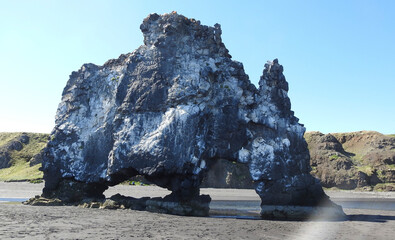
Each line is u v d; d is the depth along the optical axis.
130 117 34.81
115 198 34.72
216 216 32.88
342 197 89.88
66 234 17.69
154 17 39.09
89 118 38.38
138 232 19.64
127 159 33.03
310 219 31.67
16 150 138.12
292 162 35.31
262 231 22.94
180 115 32.59
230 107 34.94
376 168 137.38
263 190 34.00
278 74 38.31
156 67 36.00
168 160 31.34
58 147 38.03
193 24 37.97
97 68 41.03
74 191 36.59
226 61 37.53
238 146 34.31
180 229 21.83
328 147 152.25
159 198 33.09
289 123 37.22
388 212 41.78
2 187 70.88
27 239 15.71
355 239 20.69
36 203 34.94
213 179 107.25
